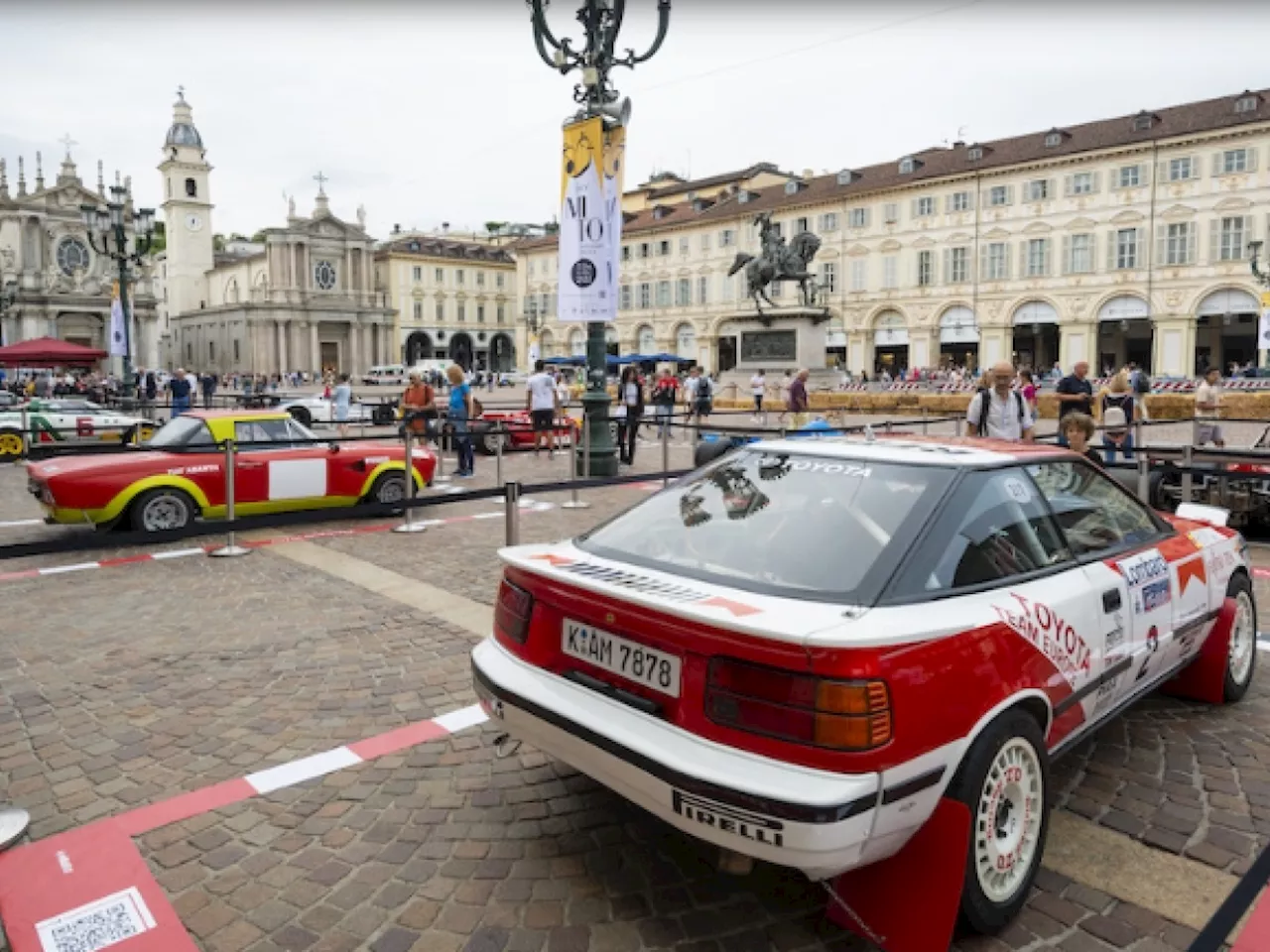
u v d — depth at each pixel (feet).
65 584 25.05
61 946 9.64
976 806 9.35
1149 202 158.92
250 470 32.27
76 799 12.85
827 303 200.44
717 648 8.90
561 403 70.08
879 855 8.80
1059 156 166.91
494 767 13.80
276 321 273.54
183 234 310.86
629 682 9.71
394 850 11.50
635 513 12.80
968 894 9.31
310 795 12.93
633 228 237.86
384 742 14.70
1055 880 10.75
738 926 10.00
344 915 10.19
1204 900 10.35
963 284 181.06
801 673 8.42
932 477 11.30
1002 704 9.64
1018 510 11.62
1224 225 151.94
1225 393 90.53
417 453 37.55
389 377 251.39
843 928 9.91
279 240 273.75
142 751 14.43
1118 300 164.55
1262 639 19.92
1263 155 147.43
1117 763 13.80
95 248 92.84
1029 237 172.65
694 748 8.94
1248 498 31.07
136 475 29.94
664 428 46.70
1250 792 12.84
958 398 97.14
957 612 9.63
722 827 8.63
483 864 11.18
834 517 10.98
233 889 10.69
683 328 231.30
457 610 22.43
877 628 8.73
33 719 15.67
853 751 8.25
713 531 11.46
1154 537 14.15
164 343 323.57
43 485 29.01
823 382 98.84
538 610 10.94
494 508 38.86
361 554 29.01
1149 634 13.05
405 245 296.92
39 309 225.56
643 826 12.06
